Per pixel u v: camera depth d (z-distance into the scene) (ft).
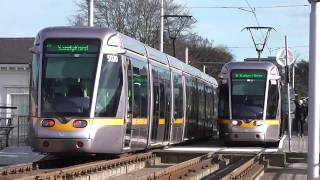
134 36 188.55
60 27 56.34
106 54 55.21
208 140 116.57
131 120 58.85
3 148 83.61
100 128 53.62
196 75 99.66
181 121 84.48
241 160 68.59
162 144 73.00
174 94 79.77
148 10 189.78
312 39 33.06
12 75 134.00
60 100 53.78
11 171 48.52
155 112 68.64
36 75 55.06
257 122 85.76
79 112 53.31
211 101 118.62
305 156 70.44
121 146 55.93
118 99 55.62
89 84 54.03
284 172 60.18
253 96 87.04
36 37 56.95
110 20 188.96
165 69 74.90
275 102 87.10
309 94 33.19
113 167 55.01
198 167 57.57
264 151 71.97
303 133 119.03
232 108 87.04
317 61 32.99
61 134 52.75
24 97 133.39
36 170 51.29
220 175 55.52
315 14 33.01
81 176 46.62
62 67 54.70
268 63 89.04
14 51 137.69
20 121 102.17
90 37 55.11
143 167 65.16
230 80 88.02
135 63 61.00
